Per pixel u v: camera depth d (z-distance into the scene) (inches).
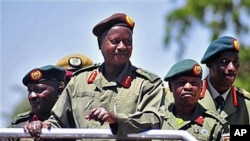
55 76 498.6
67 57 537.3
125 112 441.7
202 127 477.7
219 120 478.9
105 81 449.7
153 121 426.0
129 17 450.3
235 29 1143.0
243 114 507.8
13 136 416.5
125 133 415.2
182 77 481.4
